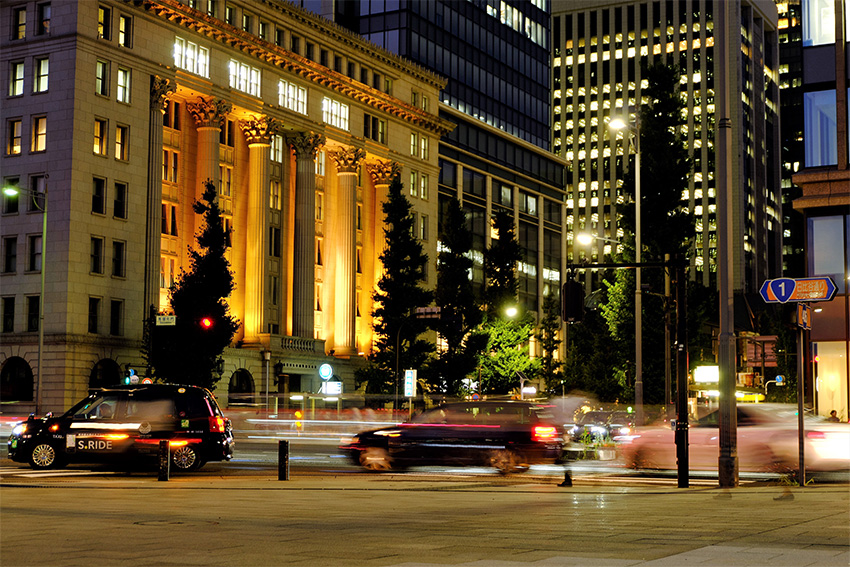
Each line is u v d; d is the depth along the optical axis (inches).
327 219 2733.8
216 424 871.1
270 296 2516.0
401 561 325.7
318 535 403.5
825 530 418.3
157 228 2182.6
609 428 1320.1
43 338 1980.8
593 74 6067.9
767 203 5974.4
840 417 1427.2
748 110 5767.7
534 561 323.9
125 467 900.6
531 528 431.2
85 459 842.2
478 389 2357.3
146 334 2006.6
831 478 867.4
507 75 3759.8
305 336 2556.6
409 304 2190.0
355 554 344.2
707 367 1526.8
